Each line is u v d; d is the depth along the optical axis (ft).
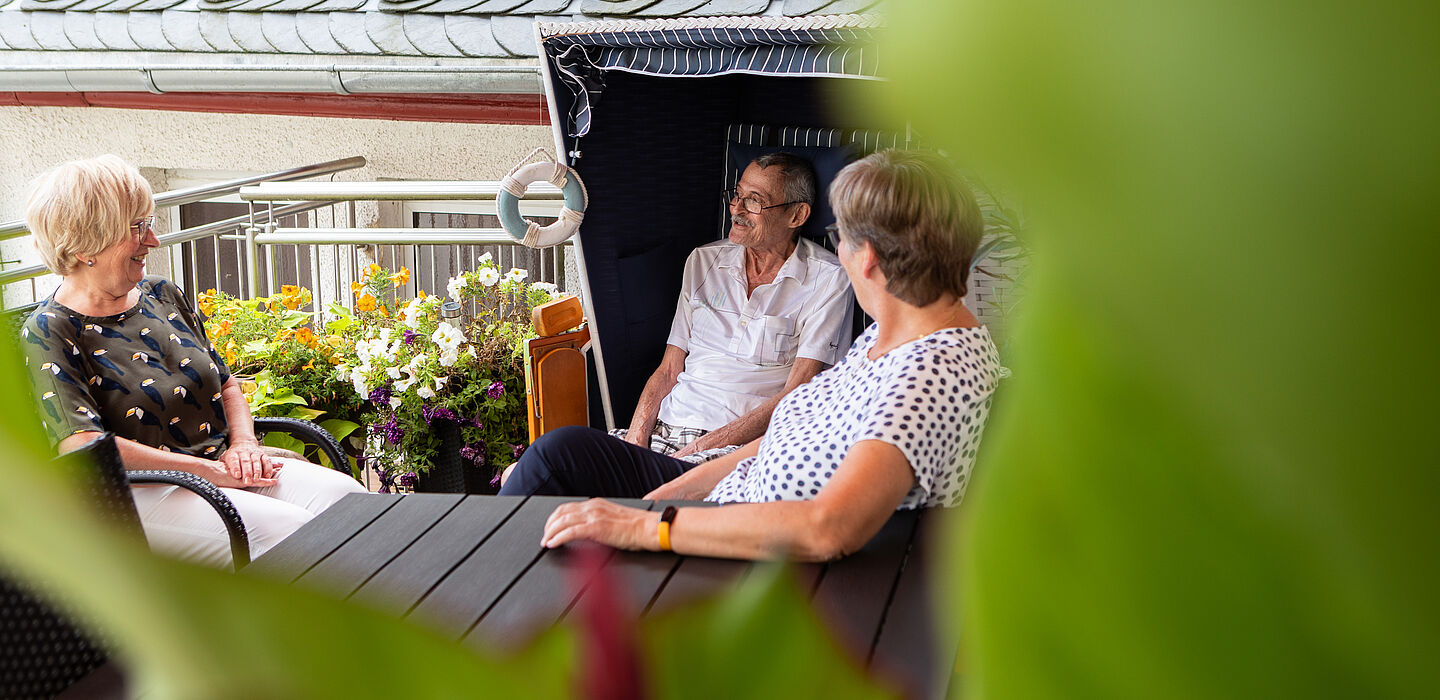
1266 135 0.27
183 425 9.74
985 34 0.27
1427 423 0.28
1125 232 0.28
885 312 6.82
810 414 7.39
